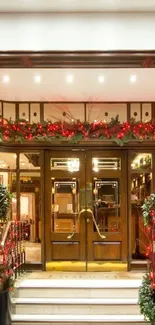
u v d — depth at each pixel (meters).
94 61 5.07
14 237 6.59
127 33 4.96
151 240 5.50
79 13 4.96
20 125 6.95
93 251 7.59
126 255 7.56
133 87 6.53
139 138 7.00
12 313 5.93
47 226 7.59
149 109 7.54
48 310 6.04
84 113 7.51
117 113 7.51
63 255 7.58
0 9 4.87
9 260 5.95
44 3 4.74
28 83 6.29
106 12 4.96
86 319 5.82
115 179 7.65
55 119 7.47
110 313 6.00
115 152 7.63
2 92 6.82
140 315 5.94
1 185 5.85
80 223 7.63
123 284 6.39
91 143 7.40
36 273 7.30
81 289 6.26
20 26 4.96
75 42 4.95
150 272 5.44
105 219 7.64
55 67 5.22
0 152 7.38
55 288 6.28
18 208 7.49
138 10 4.94
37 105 7.48
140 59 5.02
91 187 7.63
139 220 7.59
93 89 6.66
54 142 7.34
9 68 5.30
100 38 4.95
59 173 7.63
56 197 7.65
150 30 4.95
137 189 7.60
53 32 4.96
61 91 6.77
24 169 7.54
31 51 4.94
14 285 6.08
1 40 4.95
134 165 7.60
